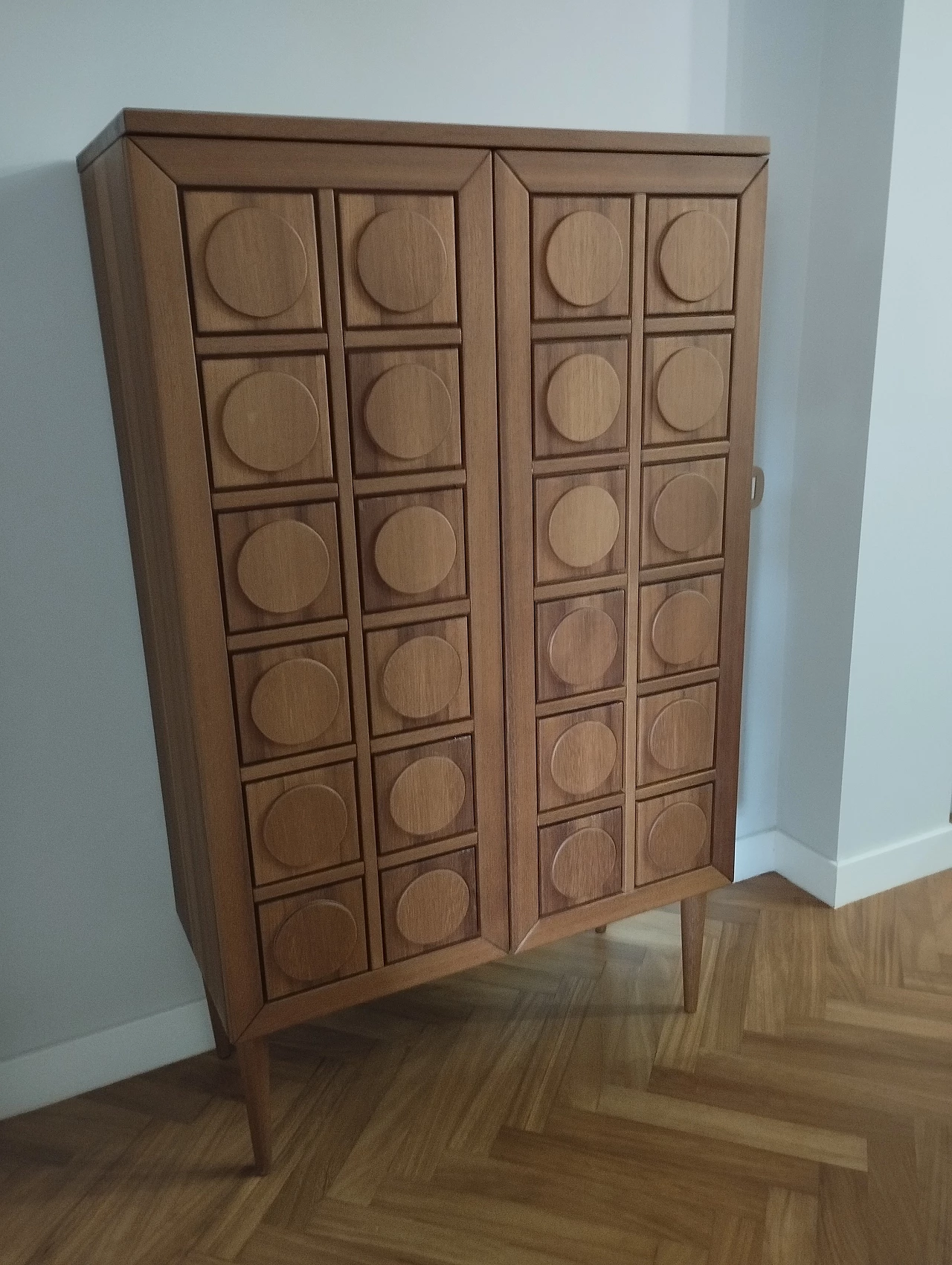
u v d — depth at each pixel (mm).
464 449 1381
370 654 1396
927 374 2020
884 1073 1771
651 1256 1430
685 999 1935
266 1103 1558
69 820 1683
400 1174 1585
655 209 1421
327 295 1241
